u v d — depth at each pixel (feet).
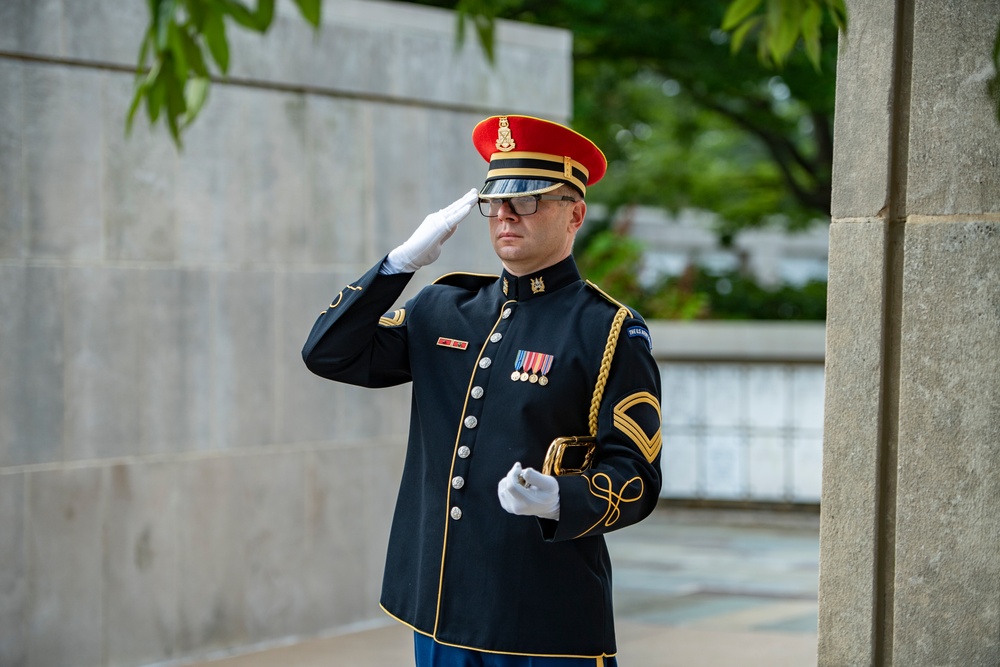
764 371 101.65
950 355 28.53
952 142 28.48
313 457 56.13
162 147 51.26
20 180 47.32
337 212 56.90
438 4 109.70
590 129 146.20
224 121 53.16
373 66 57.82
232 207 53.47
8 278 46.96
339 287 57.06
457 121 61.11
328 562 56.75
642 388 27.45
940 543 28.63
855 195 29.86
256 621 54.13
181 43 25.66
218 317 53.01
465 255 60.90
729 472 101.65
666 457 103.24
